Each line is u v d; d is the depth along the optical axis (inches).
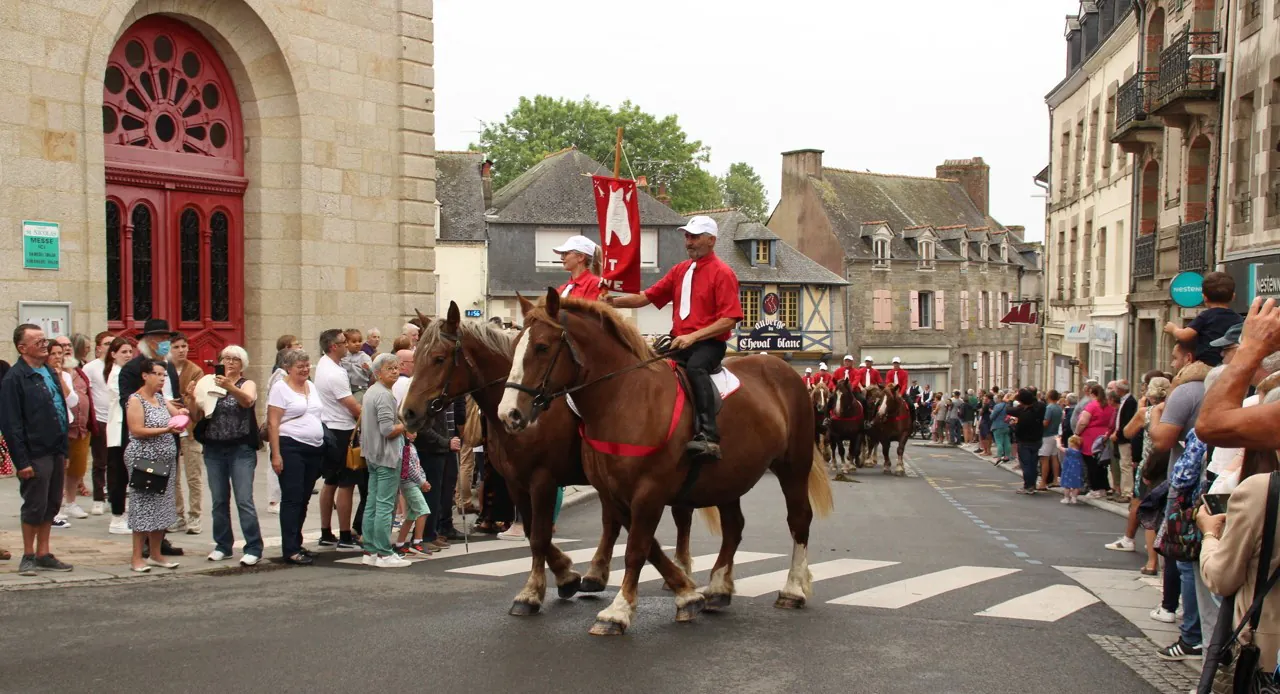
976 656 284.0
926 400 2175.2
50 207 627.2
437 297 1643.7
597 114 2578.7
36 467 368.5
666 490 300.0
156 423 380.2
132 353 469.4
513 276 1691.7
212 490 407.5
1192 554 259.8
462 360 332.8
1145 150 1120.8
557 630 303.3
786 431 339.9
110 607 326.6
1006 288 2576.3
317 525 506.0
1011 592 377.1
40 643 282.8
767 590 375.6
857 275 2241.6
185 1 704.4
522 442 328.2
